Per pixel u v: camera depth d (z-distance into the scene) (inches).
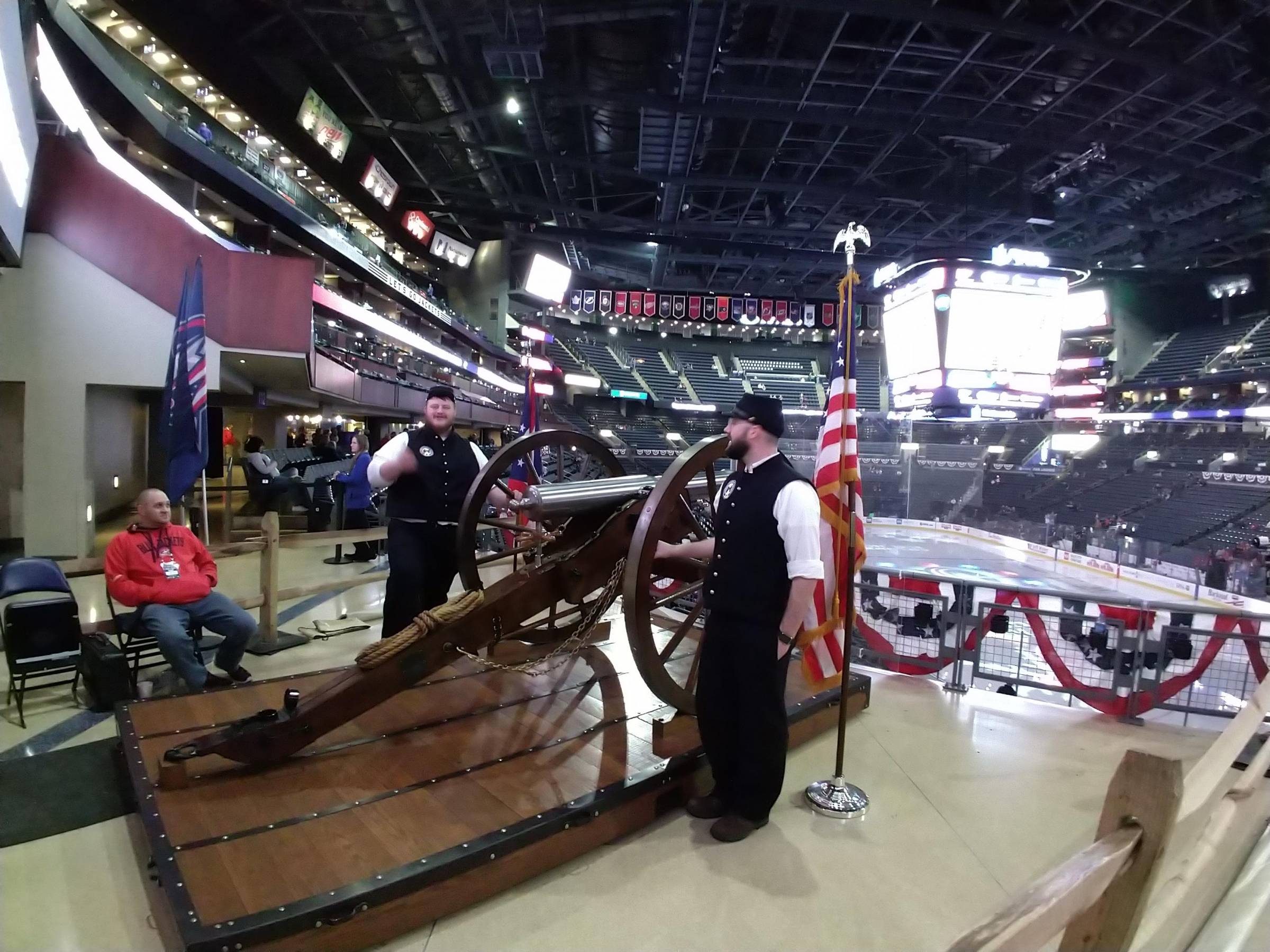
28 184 271.4
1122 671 154.0
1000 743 137.9
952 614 173.8
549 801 95.7
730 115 658.2
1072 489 1160.8
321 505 391.5
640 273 1560.0
